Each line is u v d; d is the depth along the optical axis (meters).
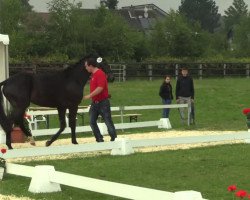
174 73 37.12
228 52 64.31
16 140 13.80
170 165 9.88
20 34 43.12
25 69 31.84
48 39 43.91
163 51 50.34
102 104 12.21
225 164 9.88
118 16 48.41
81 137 15.30
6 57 14.95
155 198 6.15
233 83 33.06
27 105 11.91
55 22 44.12
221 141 13.20
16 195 7.85
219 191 7.76
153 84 31.92
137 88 29.72
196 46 50.53
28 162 10.63
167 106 18.05
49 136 15.93
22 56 41.88
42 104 12.01
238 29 68.50
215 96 27.05
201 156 10.84
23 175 8.54
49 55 42.00
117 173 9.27
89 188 7.27
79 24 44.41
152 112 23.14
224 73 39.16
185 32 50.16
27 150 9.75
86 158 11.03
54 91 11.95
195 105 24.88
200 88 29.72
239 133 12.88
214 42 74.62
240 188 7.98
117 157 10.99
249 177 8.73
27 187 8.34
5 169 8.98
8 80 11.96
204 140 12.18
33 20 45.38
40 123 19.98
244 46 66.94
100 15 47.06
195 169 9.47
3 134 13.99
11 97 11.82
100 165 10.07
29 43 42.78
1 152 9.34
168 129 17.34
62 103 12.00
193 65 37.94
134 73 36.09
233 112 23.02
